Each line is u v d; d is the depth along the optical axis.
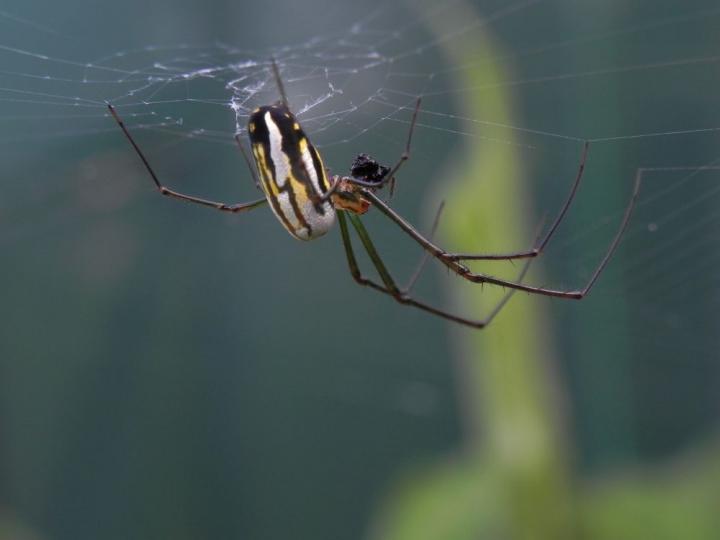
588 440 0.13
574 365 0.13
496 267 0.11
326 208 0.10
